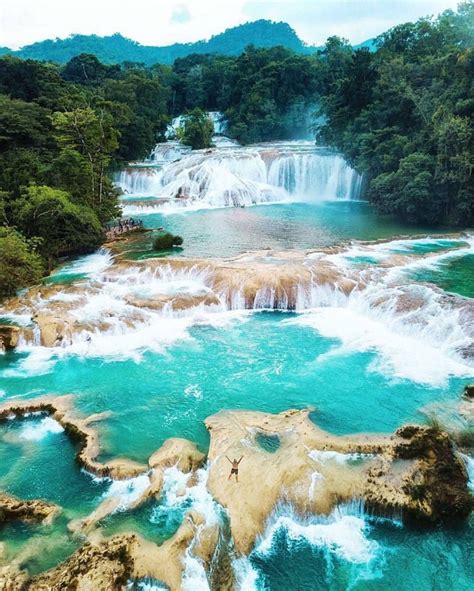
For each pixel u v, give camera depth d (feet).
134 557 44.32
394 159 165.58
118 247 129.39
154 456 57.16
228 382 74.13
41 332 85.71
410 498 50.85
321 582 45.32
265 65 336.49
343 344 84.43
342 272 104.22
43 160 162.30
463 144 139.33
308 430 60.90
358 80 206.28
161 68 439.22
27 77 231.09
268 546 48.26
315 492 51.19
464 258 117.80
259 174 211.20
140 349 84.38
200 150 259.60
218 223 156.66
